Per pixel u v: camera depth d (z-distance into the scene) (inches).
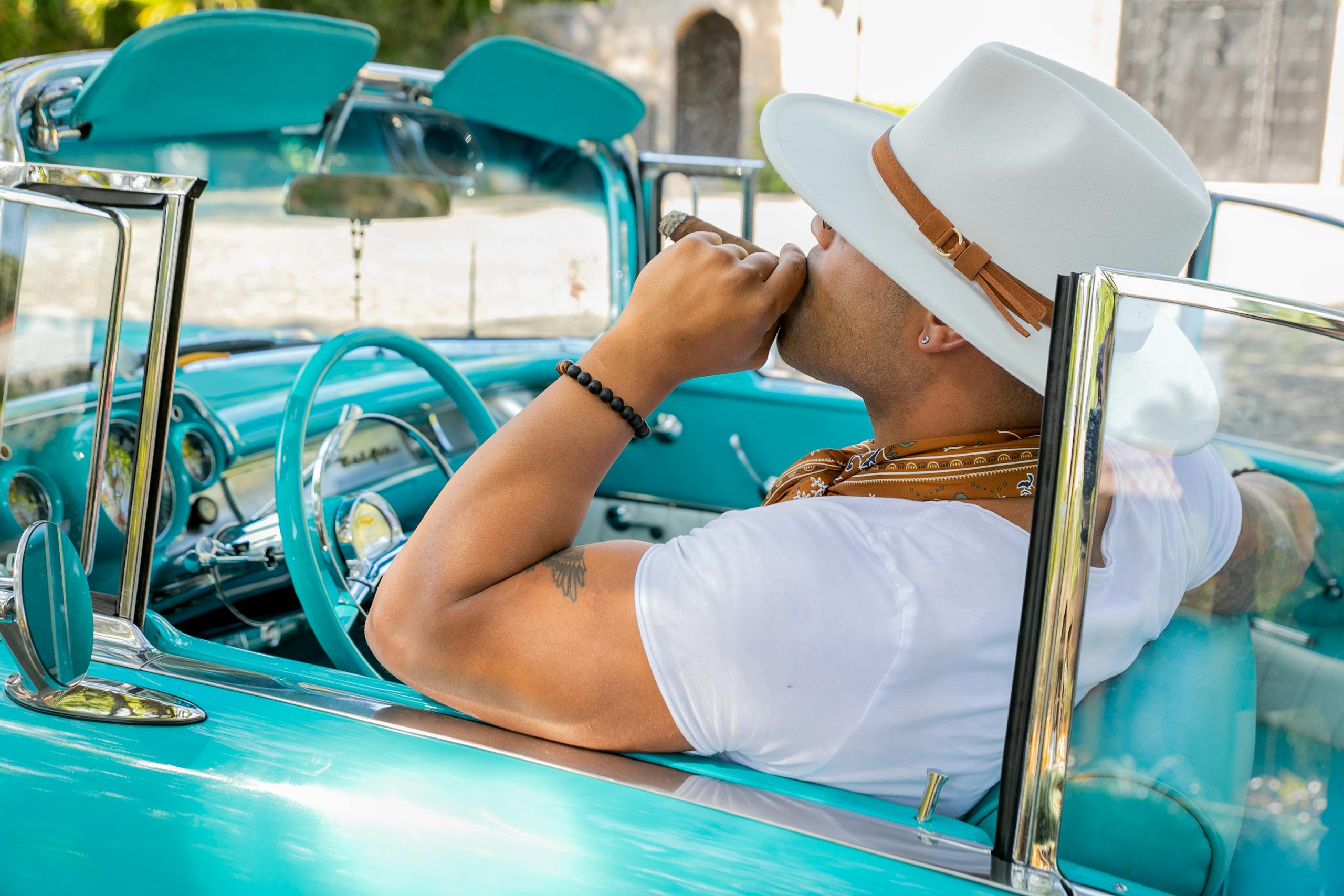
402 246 91.2
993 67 41.2
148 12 326.3
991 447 41.6
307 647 69.2
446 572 40.1
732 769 40.0
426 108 89.5
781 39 668.1
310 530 55.2
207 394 69.4
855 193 43.3
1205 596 39.9
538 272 100.3
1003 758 36.3
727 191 107.5
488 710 40.8
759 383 98.3
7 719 40.9
